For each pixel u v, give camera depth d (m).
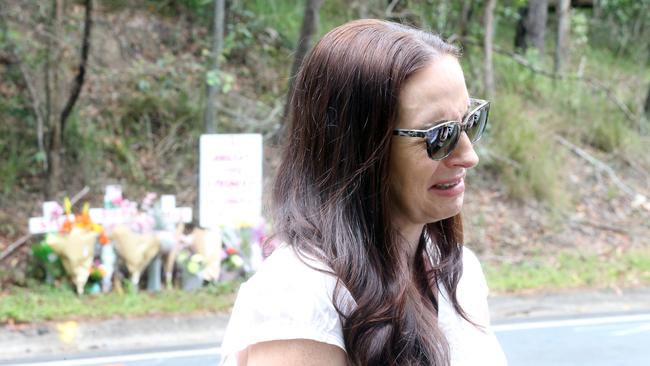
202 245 6.75
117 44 9.43
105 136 8.47
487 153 9.62
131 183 8.25
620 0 14.09
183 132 8.88
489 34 10.29
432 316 1.26
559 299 6.89
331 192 1.22
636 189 10.48
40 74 8.38
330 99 1.21
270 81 9.91
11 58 8.54
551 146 10.30
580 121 11.30
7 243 7.26
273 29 10.55
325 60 1.22
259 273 1.21
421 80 1.19
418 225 1.32
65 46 8.33
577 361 5.09
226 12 9.93
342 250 1.18
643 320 6.22
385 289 1.19
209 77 7.18
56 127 7.49
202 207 6.77
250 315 1.17
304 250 1.18
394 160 1.21
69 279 6.54
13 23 8.62
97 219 6.60
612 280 7.62
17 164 8.01
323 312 1.14
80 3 9.70
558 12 12.27
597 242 9.05
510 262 8.27
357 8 10.88
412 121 1.19
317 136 1.24
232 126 8.95
